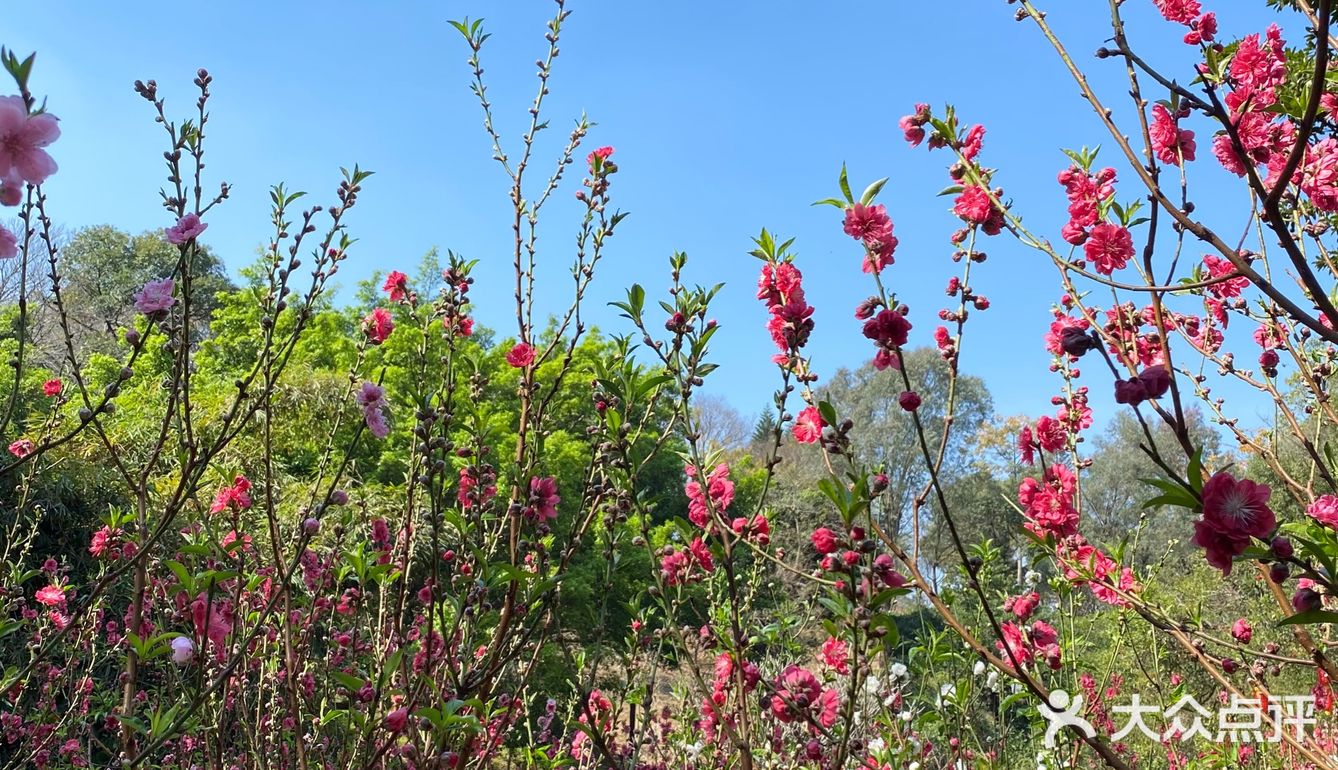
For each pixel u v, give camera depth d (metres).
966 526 22.61
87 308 20.06
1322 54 1.45
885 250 2.28
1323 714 3.64
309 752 2.86
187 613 2.43
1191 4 2.35
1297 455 6.55
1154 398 1.64
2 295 12.43
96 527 7.39
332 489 2.44
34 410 9.29
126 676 2.27
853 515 1.83
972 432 30.47
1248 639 3.25
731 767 2.71
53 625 3.76
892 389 30.42
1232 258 1.72
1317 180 2.32
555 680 7.21
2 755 3.99
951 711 3.88
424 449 2.42
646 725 2.96
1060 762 3.21
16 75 1.46
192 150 2.46
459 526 2.52
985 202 2.40
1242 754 4.26
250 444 7.24
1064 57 2.07
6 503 6.96
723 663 2.68
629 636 3.21
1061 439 2.76
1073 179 2.42
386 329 3.34
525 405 2.91
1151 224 2.00
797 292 2.38
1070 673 3.95
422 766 2.21
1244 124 2.28
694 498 2.53
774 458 2.41
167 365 12.34
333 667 3.29
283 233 2.80
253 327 16.23
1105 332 2.67
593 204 3.11
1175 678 5.01
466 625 2.64
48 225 2.38
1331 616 1.39
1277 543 1.45
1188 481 1.51
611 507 2.48
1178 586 8.11
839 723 3.15
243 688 2.71
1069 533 2.70
